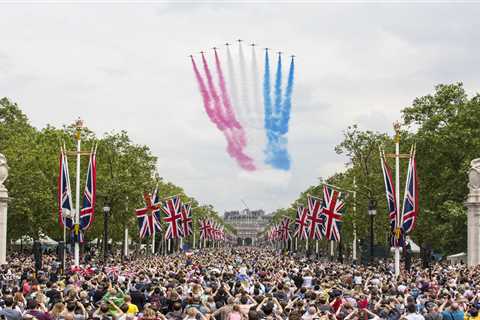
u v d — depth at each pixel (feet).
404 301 112.16
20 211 295.28
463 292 132.46
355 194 334.03
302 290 126.31
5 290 117.39
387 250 323.16
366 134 342.23
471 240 244.01
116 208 331.36
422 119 331.98
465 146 305.73
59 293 108.47
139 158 352.90
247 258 424.46
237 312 88.53
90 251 411.34
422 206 319.47
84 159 339.57
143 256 429.38
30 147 342.85
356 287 124.47
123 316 91.09
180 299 99.60
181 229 370.32
